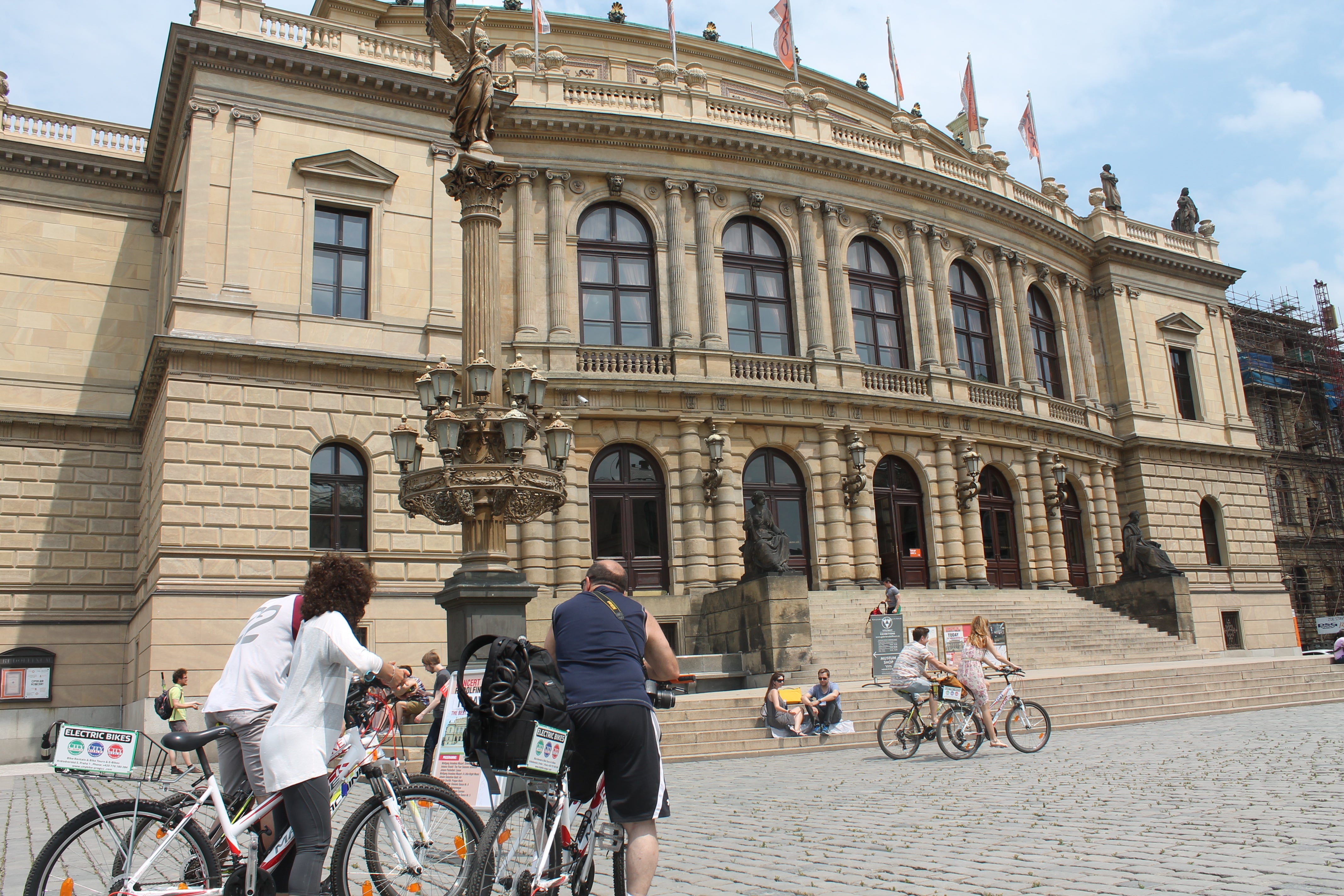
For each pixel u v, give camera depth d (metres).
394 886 6.69
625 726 6.35
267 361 27.86
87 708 30.69
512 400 17.89
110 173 34.31
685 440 34.00
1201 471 47.78
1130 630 36.25
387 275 30.11
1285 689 27.98
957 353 40.88
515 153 34.56
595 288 35.09
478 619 16.53
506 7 46.03
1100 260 47.97
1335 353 60.94
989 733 16.97
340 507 28.50
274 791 6.29
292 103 29.75
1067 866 8.10
